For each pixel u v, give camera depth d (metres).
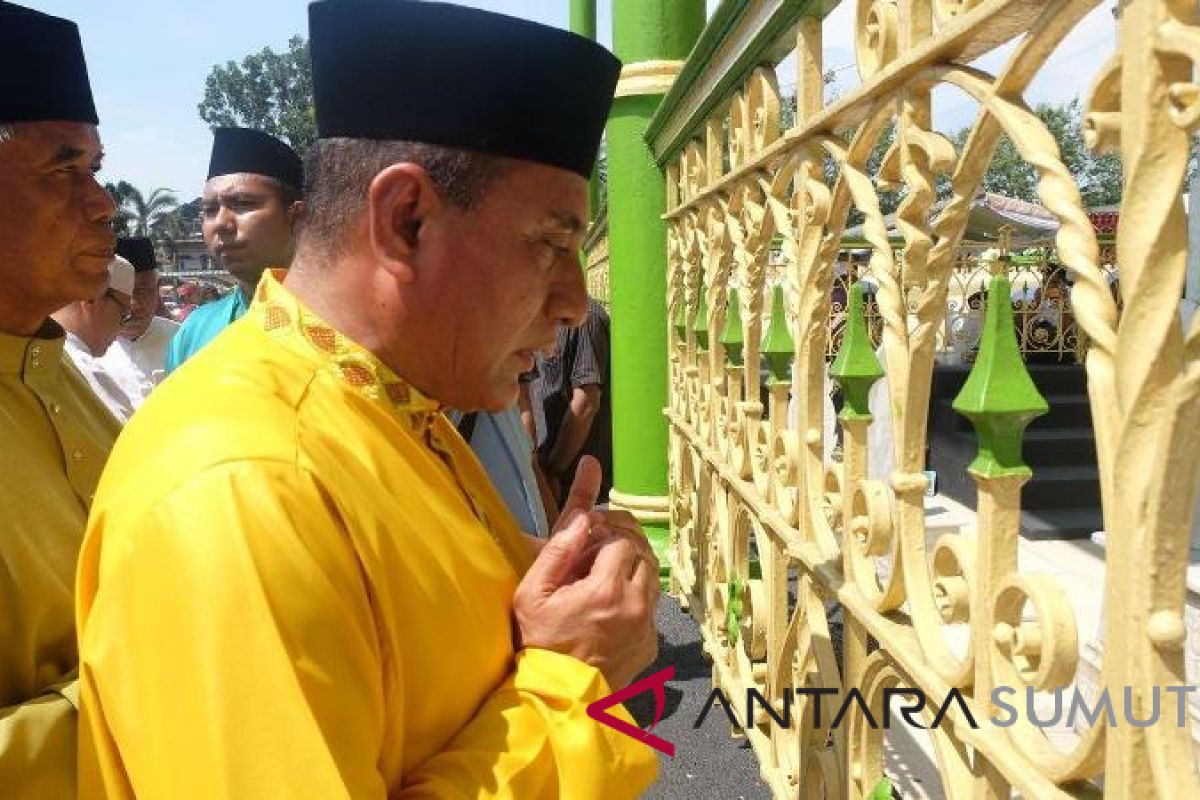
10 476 1.39
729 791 2.66
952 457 6.79
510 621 1.16
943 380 7.07
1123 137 0.93
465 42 1.03
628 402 4.66
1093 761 1.07
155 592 0.88
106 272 1.62
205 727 0.85
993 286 1.23
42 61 1.48
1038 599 1.13
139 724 0.88
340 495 0.96
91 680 0.94
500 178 1.07
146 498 0.92
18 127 1.45
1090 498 6.06
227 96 66.75
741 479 2.85
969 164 1.29
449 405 1.21
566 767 1.04
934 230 1.40
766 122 2.37
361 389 1.09
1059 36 1.08
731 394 3.03
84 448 1.60
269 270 1.23
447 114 1.04
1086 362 1.01
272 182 3.27
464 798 0.98
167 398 1.05
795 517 2.30
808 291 2.09
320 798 0.83
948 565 1.46
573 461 4.89
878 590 1.75
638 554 1.24
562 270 1.19
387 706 0.99
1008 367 1.22
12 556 1.33
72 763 1.20
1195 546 3.10
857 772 1.89
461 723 1.07
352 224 1.09
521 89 1.06
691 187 3.62
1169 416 0.90
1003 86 1.17
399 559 1.00
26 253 1.49
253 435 0.95
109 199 1.59
